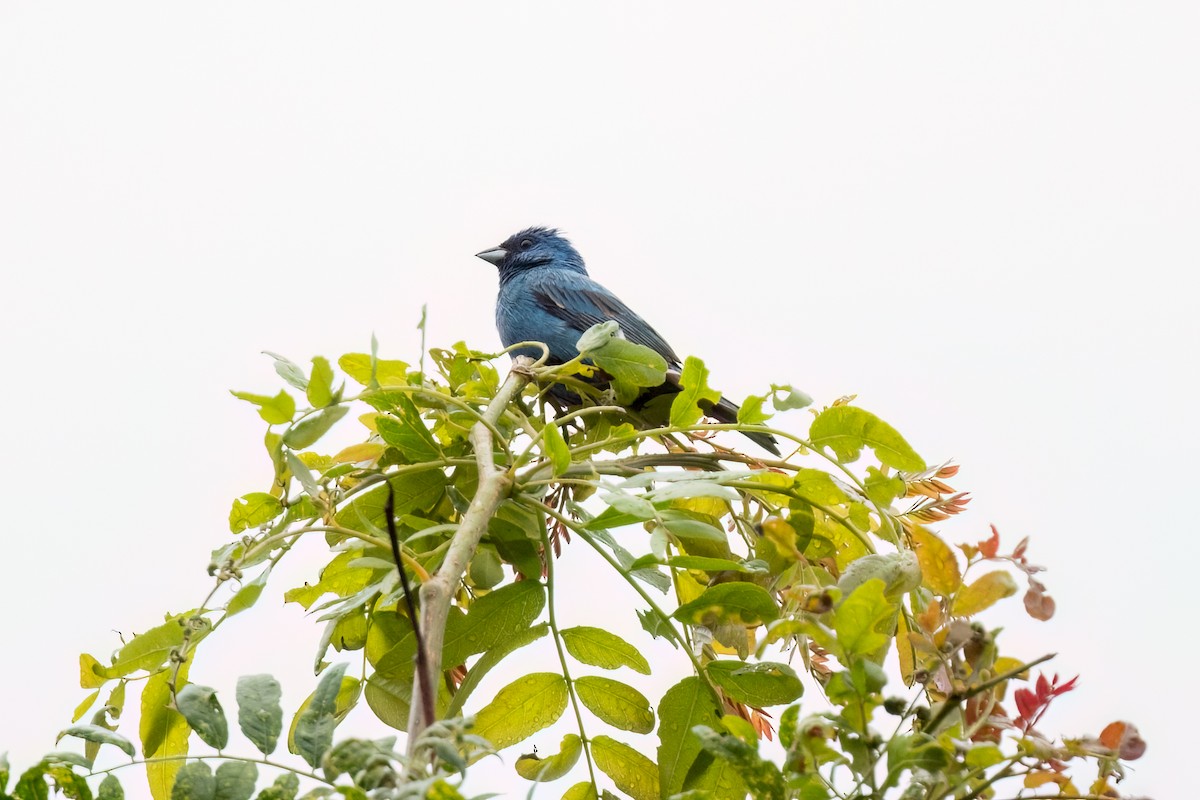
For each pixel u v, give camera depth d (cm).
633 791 607
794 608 617
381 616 646
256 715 461
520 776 610
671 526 575
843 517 683
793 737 428
